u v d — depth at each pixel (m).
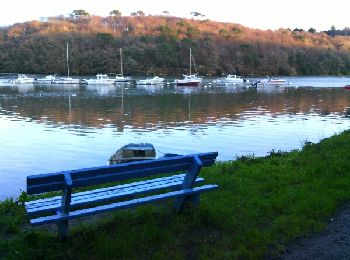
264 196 7.45
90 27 177.12
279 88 94.12
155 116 42.69
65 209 5.49
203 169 10.00
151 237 5.64
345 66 163.88
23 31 162.50
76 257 5.25
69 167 21.44
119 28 181.12
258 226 6.23
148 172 5.96
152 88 90.88
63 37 150.62
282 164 10.22
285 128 34.34
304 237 5.96
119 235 5.66
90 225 6.07
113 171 5.57
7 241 5.65
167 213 6.54
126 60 142.25
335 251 5.56
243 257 5.32
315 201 6.95
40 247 5.38
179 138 29.44
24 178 19.02
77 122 38.34
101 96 68.06
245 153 24.06
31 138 29.86
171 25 182.25
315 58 161.62
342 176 8.52
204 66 146.12
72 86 97.00
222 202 6.98
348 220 6.50
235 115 43.69
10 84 102.50
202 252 5.41
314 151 11.56
